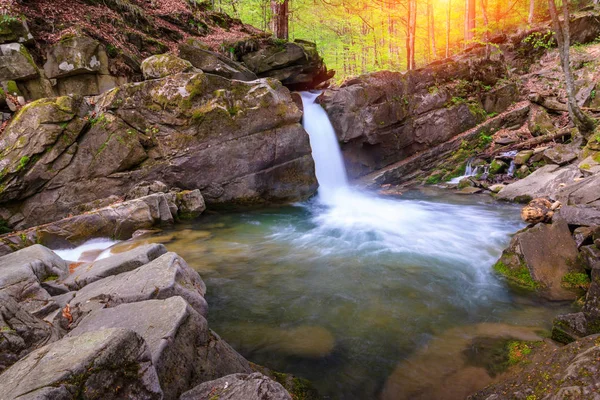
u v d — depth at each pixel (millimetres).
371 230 9148
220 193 10383
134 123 9562
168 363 2693
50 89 9820
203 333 3232
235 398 2332
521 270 5777
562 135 13469
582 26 20000
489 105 17047
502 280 5855
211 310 5102
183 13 15852
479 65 17328
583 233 5910
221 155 10227
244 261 6945
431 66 16250
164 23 14602
